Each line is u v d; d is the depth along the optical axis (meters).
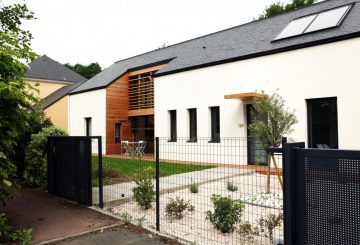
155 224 5.36
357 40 8.99
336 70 9.44
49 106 22.61
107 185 8.26
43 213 6.02
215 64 12.86
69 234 4.80
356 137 8.99
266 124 7.86
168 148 10.89
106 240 4.54
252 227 5.00
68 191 7.16
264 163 7.98
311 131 10.23
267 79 11.15
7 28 7.06
